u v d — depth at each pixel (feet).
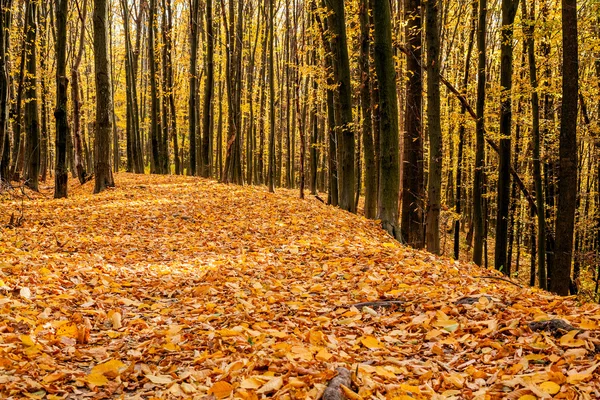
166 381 10.93
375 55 37.14
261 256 26.13
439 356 12.34
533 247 57.62
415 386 9.98
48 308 15.84
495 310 14.71
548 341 11.69
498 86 40.27
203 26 95.86
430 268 21.79
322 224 36.78
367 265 22.70
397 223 39.32
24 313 14.97
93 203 45.68
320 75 55.21
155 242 31.07
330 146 61.05
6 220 36.58
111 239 31.04
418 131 41.01
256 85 103.09
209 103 79.66
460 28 56.34
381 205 39.22
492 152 70.54
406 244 37.52
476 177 42.57
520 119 50.96
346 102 49.01
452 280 19.56
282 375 10.44
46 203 46.03
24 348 12.26
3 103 42.88
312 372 10.50
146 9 108.58
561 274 27.78
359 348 13.00
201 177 82.12
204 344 13.56
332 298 18.47
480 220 42.68
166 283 21.18
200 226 36.17
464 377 10.69
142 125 132.67
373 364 11.83
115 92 127.95
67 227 34.45
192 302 18.34
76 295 18.08
